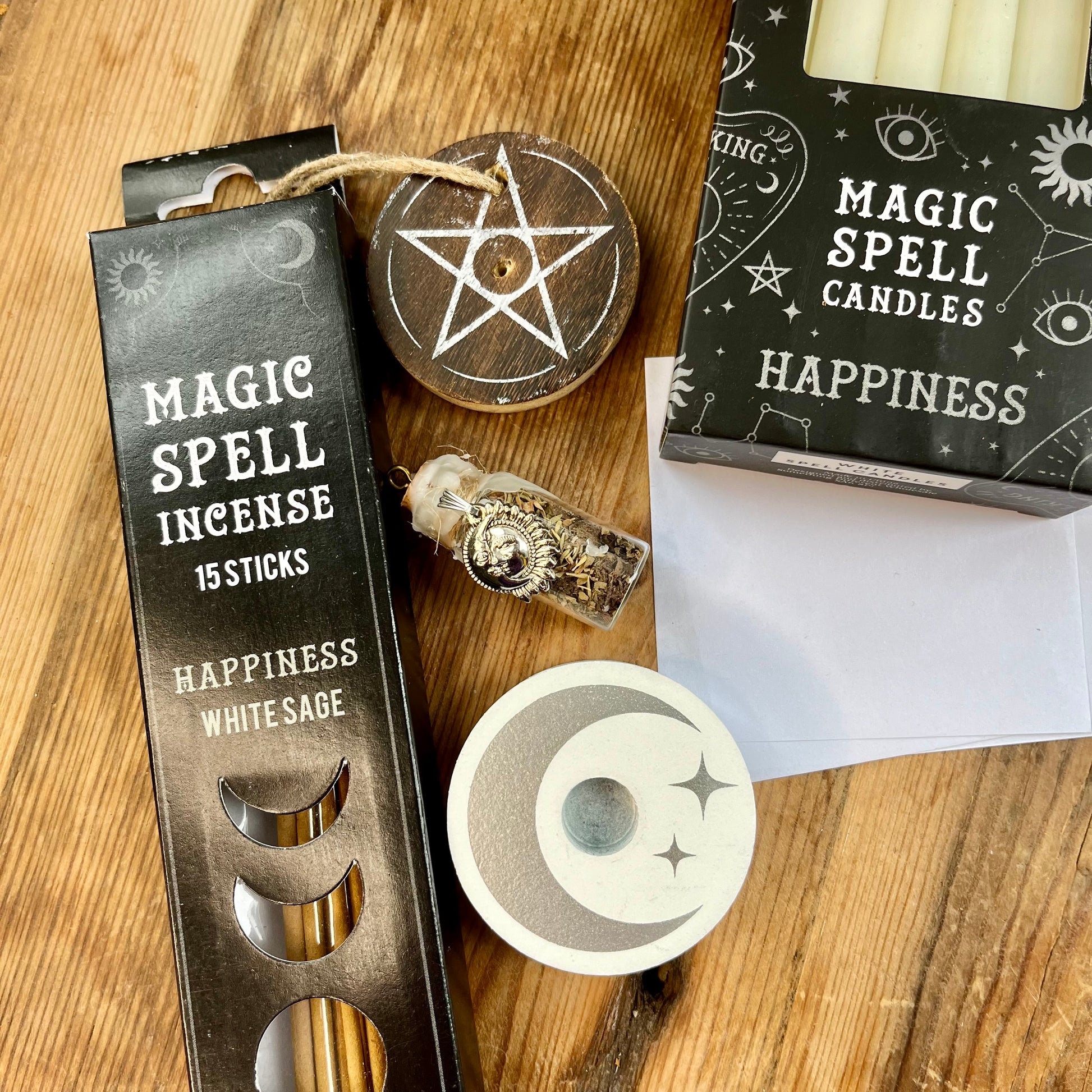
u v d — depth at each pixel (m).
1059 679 0.23
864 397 0.20
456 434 0.24
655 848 0.21
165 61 0.25
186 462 0.21
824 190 0.20
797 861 0.24
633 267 0.22
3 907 0.24
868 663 0.23
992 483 0.20
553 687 0.21
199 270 0.21
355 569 0.21
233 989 0.21
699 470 0.24
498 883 0.21
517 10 0.24
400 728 0.21
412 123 0.24
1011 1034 0.23
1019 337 0.20
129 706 0.24
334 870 0.21
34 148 0.25
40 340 0.24
